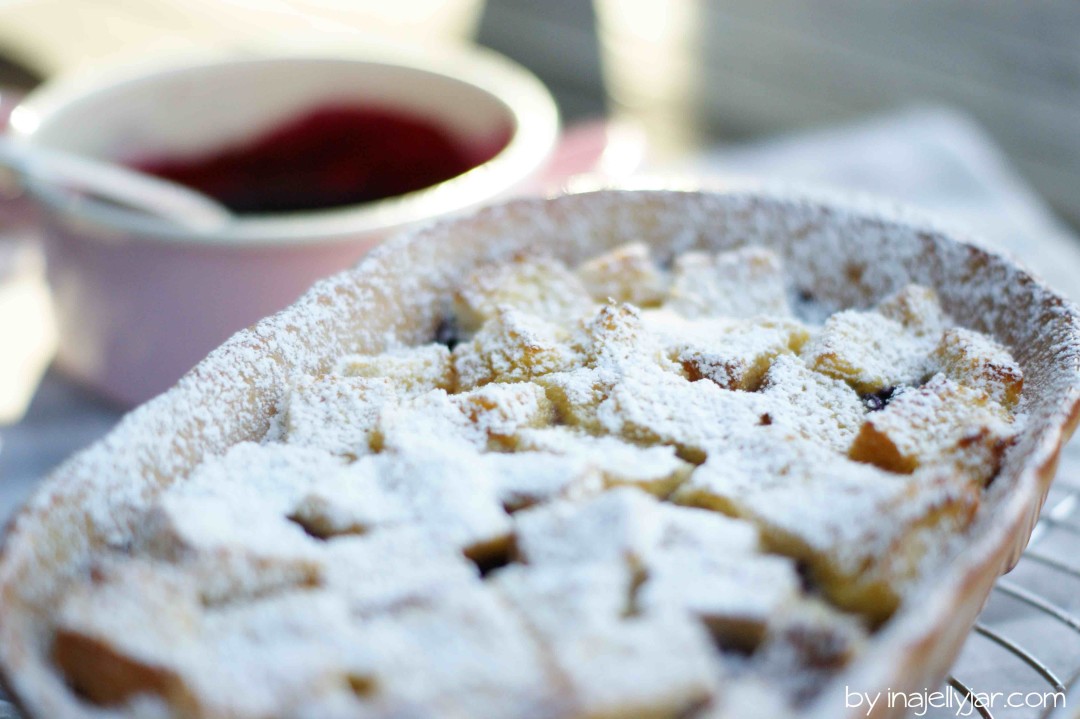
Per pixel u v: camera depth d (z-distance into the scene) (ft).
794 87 4.78
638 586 1.38
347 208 2.58
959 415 1.53
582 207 1.85
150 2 4.50
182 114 2.56
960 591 1.33
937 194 2.80
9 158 2.09
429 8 5.03
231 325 2.07
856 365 1.62
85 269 2.10
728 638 1.36
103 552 1.45
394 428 1.53
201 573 1.37
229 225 2.03
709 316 1.75
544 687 1.28
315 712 1.28
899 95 4.66
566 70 4.88
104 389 2.21
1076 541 1.85
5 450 2.12
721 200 1.85
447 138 2.59
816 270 1.82
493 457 1.50
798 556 1.42
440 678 1.29
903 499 1.41
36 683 1.30
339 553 1.40
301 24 4.52
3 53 4.01
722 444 1.52
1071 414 1.49
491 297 1.74
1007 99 4.57
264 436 1.58
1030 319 1.66
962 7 5.22
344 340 1.67
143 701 1.30
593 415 1.57
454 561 1.39
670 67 4.96
